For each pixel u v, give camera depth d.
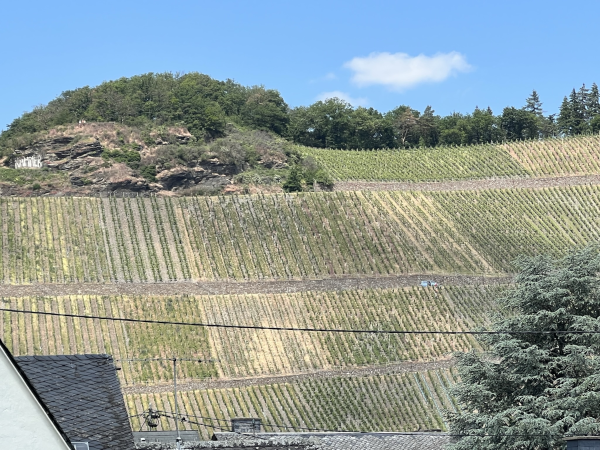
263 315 98.88
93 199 110.19
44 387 23.17
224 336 93.44
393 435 41.84
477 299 106.31
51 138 133.12
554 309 38.75
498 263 114.75
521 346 37.66
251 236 111.62
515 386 37.94
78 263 100.44
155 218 110.44
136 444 34.03
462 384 38.44
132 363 86.00
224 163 135.88
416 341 97.12
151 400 81.69
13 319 88.31
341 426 83.31
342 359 93.00
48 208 106.88
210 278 103.31
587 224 125.19
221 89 176.38
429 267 111.31
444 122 188.62
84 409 22.73
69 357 24.88
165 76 175.25
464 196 130.12
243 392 85.81
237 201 116.69
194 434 43.97
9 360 16.55
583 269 39.19
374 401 87.62
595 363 35.44
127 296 96.88
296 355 92.56
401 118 184.62
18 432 16.44
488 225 123.00
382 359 93.56
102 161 129.75
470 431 36.16
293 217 116.62
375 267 109.81
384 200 124.62
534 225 124.31
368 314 101.06
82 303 94.38
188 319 95.75
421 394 89.38
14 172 126.69
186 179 132.50
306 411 84.75
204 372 86.75
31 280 96.25
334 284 106.38
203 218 112.44
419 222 120.94
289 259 109.12
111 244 104.50
